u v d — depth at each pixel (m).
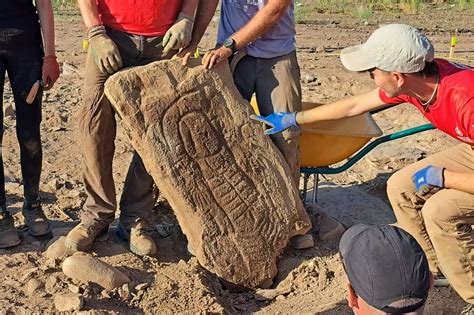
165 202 5.99
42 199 6.07
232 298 5.00
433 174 4.17
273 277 5.15
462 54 11.52
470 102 3.87
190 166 4.88
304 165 5.48
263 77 5.16
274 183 5.09
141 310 4.68
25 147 5.11
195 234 4.92
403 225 4.79
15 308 4.54
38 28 4.99
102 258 5.12
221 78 4.95
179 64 4.85
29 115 5.04
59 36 12.01
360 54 4.04
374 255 2.49
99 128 4.88
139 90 4.74
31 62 4.93
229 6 5.21
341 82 9.41
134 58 4.89
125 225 5.26
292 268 5.26
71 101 8.49
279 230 5.10
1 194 5.15
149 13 4.74
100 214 5.10
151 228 5.65
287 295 5.04
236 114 4.98
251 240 5.03
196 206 4.90
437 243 4.45
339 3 15.88
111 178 5.06
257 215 5.04
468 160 4.54
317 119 4.70
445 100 3.98
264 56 5.10
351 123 5.41
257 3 5.11
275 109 5.17
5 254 5.12
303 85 9.30
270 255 5.09
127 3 4.71
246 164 5.02
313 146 5.34
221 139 4.95
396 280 2.46
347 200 6.27
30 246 5.25
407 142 7.55
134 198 5.23
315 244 5.52
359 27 13.73
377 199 6.34
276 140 5.19
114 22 4.78
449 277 4.53
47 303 4.62
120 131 7.59
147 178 5.18
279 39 5.12
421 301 2.47
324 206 6.15
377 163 6.98
